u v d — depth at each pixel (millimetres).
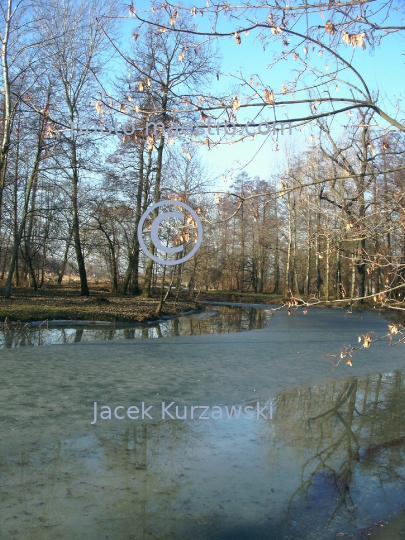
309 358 12953
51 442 6262
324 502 4871
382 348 15055
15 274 38938
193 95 4191
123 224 30688
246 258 52406
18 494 4855
